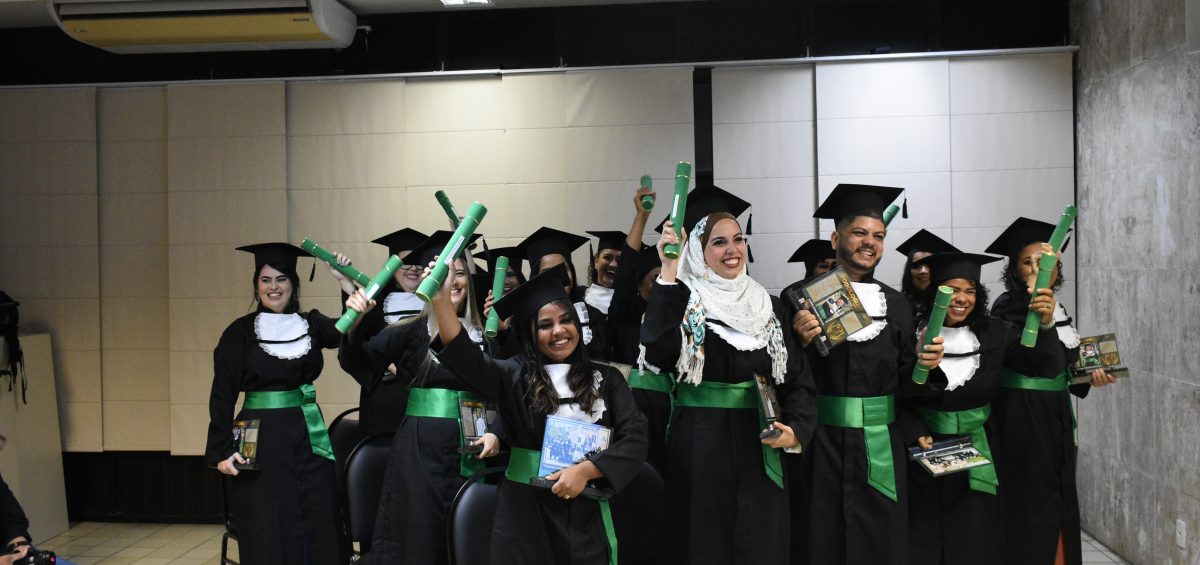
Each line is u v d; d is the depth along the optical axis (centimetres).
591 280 493
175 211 598
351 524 400
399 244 466
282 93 595
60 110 607
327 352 591
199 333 596
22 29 627
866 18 588
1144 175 476
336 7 569
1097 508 539
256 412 393
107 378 607
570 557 281
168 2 545
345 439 473
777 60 577
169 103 598
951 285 363
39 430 581
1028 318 367
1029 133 566
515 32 609
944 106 568
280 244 409
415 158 595
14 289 609
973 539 359
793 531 344
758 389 310
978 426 366
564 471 275
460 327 282
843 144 572
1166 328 454
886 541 328
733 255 321
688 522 317
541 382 284
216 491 607
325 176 598
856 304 326
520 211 589
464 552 311
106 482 615
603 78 584
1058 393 394
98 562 527
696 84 587
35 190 609
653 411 407
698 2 595
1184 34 432
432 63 612
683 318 311
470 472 364
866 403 332
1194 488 428
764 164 580
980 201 567
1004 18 582
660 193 582
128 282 607
